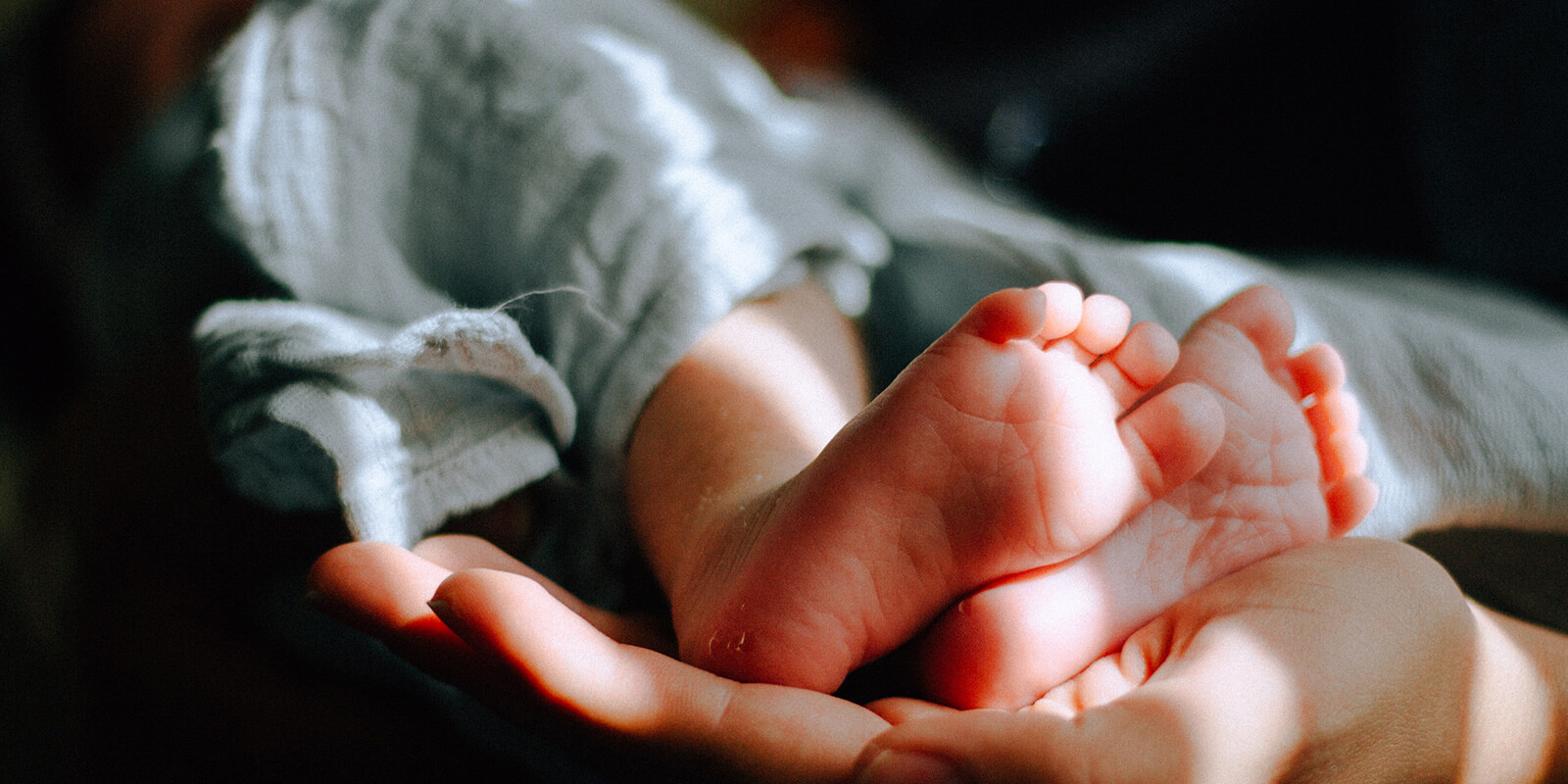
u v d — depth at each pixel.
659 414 0.30
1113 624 0.27
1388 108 0.55
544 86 0.32
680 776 0.25
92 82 0.51
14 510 0.51
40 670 0.44
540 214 0.32
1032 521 0.26
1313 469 0.28
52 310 0.57
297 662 0.36
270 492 0.30
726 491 0.28
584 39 0.34
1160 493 0.27
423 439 0.30
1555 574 0.33
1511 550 0.34
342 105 0.33
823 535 0.26
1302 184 0.57
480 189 0.32
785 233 0.31
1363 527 0.32
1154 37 0.63
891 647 0.27
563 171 0.32
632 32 0.36
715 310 0.30
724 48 0.42
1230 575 0.27
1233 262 0.36
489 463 0.30
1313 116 0.58
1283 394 0.28
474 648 0.25
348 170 0.33
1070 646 0.26
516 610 0.25
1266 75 0.59
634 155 0.32
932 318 0.34
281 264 0.32
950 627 0.26
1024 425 0.26
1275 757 0.24
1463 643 0.26
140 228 0.35
